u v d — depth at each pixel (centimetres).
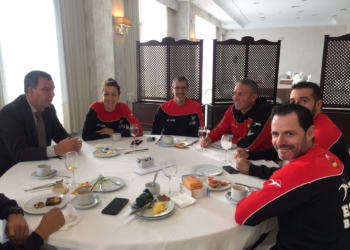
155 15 676
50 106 221
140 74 458
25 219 108
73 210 104
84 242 93
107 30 480
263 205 100
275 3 787
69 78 446
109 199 122
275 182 102
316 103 168
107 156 180
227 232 101
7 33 349
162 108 287
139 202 111
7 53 352
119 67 523
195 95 441
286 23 1165
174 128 285
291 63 1259
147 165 162
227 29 1301
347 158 164
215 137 235
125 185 137
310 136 108
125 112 264
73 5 445
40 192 130
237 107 230
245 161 155
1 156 186
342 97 414
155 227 101
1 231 140
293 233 104
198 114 282
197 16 841
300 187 97
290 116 106
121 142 221
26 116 191
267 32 1262
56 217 101
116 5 491
